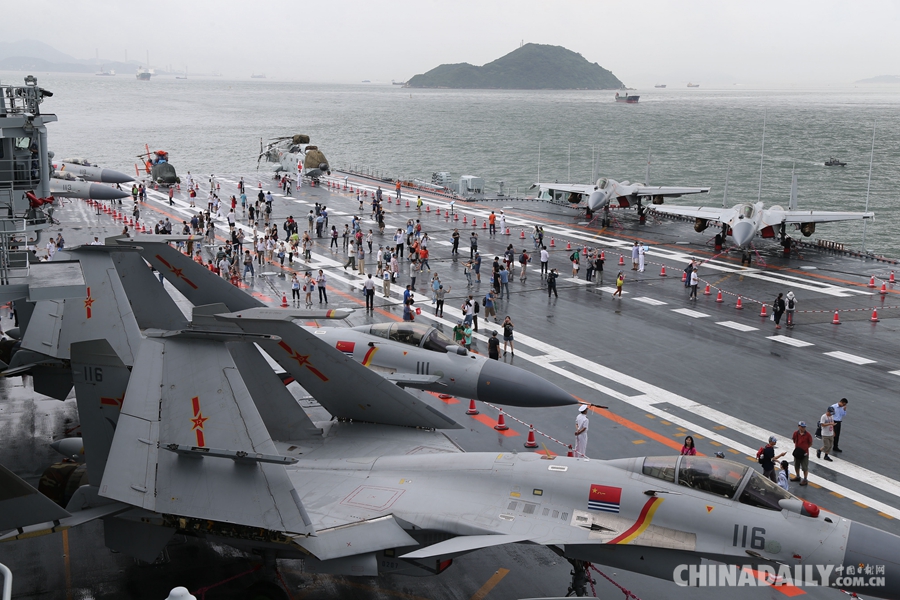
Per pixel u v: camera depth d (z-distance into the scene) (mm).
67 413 24891
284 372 22141
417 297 40969
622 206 63562
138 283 23766
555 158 145375
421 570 14352
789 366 30531
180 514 12719
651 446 23188
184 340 13031
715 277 45531
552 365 30547
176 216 63438
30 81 26422
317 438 17531
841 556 12930
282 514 12617
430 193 79438
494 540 13383
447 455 15656
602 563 14094
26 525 12836
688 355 31828
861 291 42375
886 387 28234
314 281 39750
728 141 185000
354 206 69875
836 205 92188
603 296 41500
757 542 13203
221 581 15727
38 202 26172
